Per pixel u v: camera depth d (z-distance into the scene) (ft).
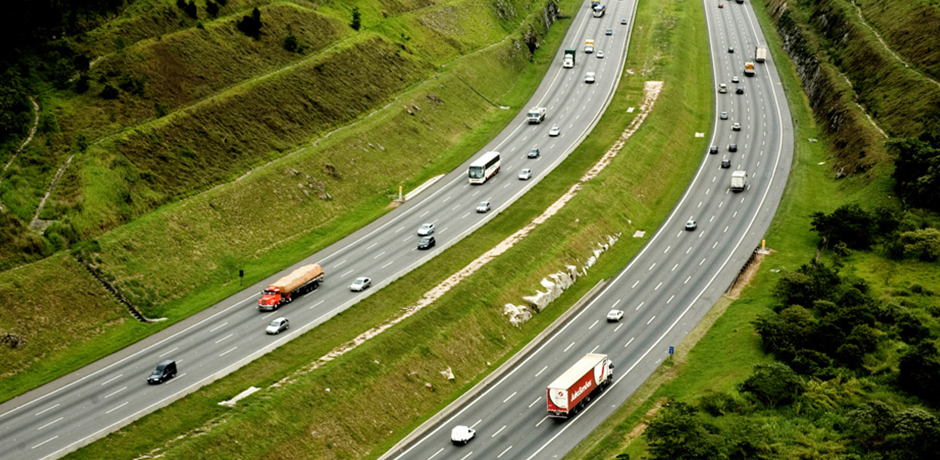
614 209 478.18
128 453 265.13
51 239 363.97
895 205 462.19
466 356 351.25
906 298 386.11
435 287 383.65
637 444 295.89
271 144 476.95
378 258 414.00
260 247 418.72
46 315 337.93
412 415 318.24
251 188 438.81
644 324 382.63
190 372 314.96
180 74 479.82
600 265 438.81
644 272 429.38
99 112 433.89
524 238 429.38
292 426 290.56
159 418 283.59
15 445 270.05
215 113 466.70
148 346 336.70
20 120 408.67
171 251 389.39
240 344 335.47
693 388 332.19
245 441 278.46
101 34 475.31
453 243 424.46
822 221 446.19
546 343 370.73
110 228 384.47
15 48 440.04
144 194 406.62
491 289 386.32
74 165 397.19
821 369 334.44
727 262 434.30
